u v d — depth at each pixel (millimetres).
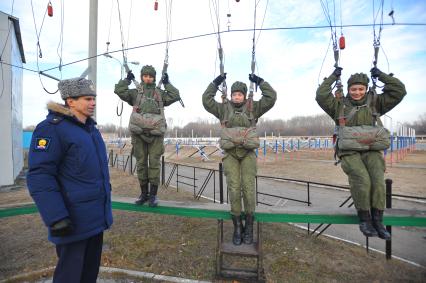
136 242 4953
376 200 3230
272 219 3885
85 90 2596
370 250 5090
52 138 2334
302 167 18828
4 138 11508
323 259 4539
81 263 2465
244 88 3744
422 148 40062
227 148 3650
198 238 5219
